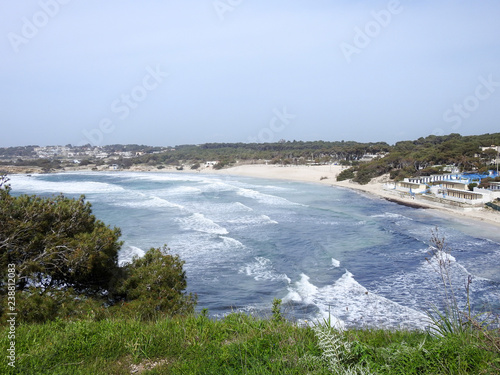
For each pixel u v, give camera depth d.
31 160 152.38
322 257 25.55
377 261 24.70
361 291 19.14
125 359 4.99
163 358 4.95
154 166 150.88
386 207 50.19
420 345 4.05
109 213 43.34
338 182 85.50
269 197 59.75
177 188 74.50
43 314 8.08
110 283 11.52
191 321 6.27
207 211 45.19
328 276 21.72
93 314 7.92
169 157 160.38
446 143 83.06
